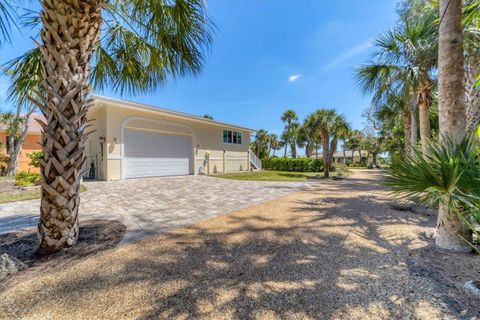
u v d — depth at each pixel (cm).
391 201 597
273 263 258
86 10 251
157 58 376
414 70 545
